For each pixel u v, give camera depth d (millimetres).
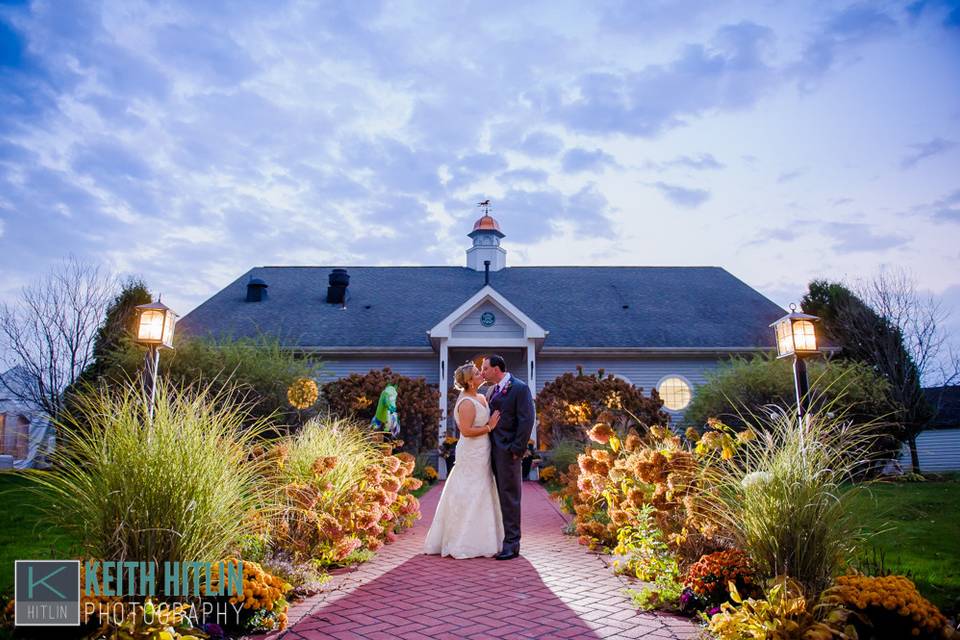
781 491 3986
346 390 16766
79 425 4027
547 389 16969
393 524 7527
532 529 8156
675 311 22297
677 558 4773
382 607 4355
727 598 3990
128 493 3535
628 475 6281
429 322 21438
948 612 3947
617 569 5383
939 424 23719
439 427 17109
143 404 4027
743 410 15031
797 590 3518
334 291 22750
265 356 16531
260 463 5195
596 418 14812
